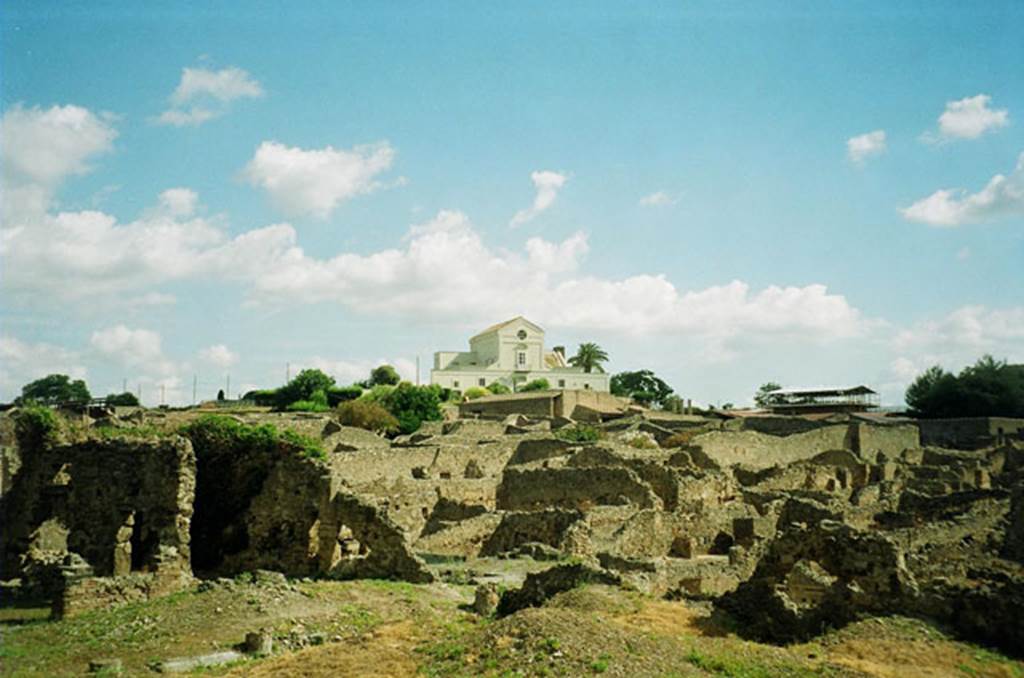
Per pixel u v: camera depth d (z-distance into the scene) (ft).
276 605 108.06
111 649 93.71
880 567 98.48
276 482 154.30
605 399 462.60
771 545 106.63
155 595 118.01
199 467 157.69
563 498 190.60
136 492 140.87
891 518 163.53
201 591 114.73
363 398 442.91
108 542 140.36
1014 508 144.97
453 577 136.46
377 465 217.15
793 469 224.94
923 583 99.96
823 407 467.52
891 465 245.65
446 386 608.60
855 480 233.14
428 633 98.07
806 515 157.99
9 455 147.23
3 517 145.48
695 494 187.32
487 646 84.53
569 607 97.55
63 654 92.58
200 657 89.86
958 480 220.23
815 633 94.22
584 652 80.38
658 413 429.38
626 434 296.10
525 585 111.75
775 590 99.71
